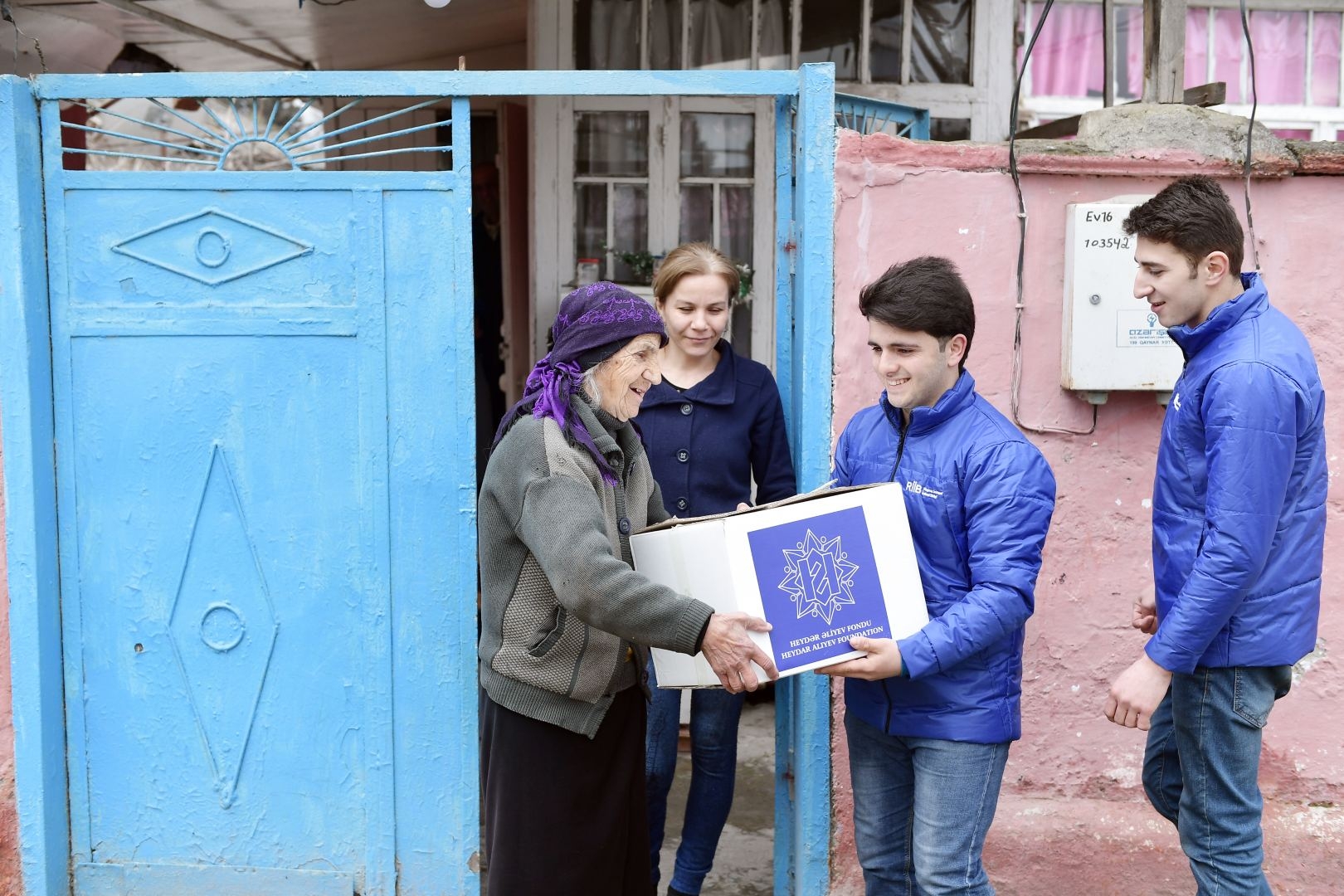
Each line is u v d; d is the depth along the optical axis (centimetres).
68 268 292
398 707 303
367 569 299
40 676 293
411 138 659
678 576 238
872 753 254
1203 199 229
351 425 296
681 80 293
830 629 235
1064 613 308
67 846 305
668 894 316
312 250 292
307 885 308
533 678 235
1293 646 233
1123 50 552
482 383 630
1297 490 230
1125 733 311
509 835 238
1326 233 298
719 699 305
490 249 628
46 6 490
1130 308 292
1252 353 224
